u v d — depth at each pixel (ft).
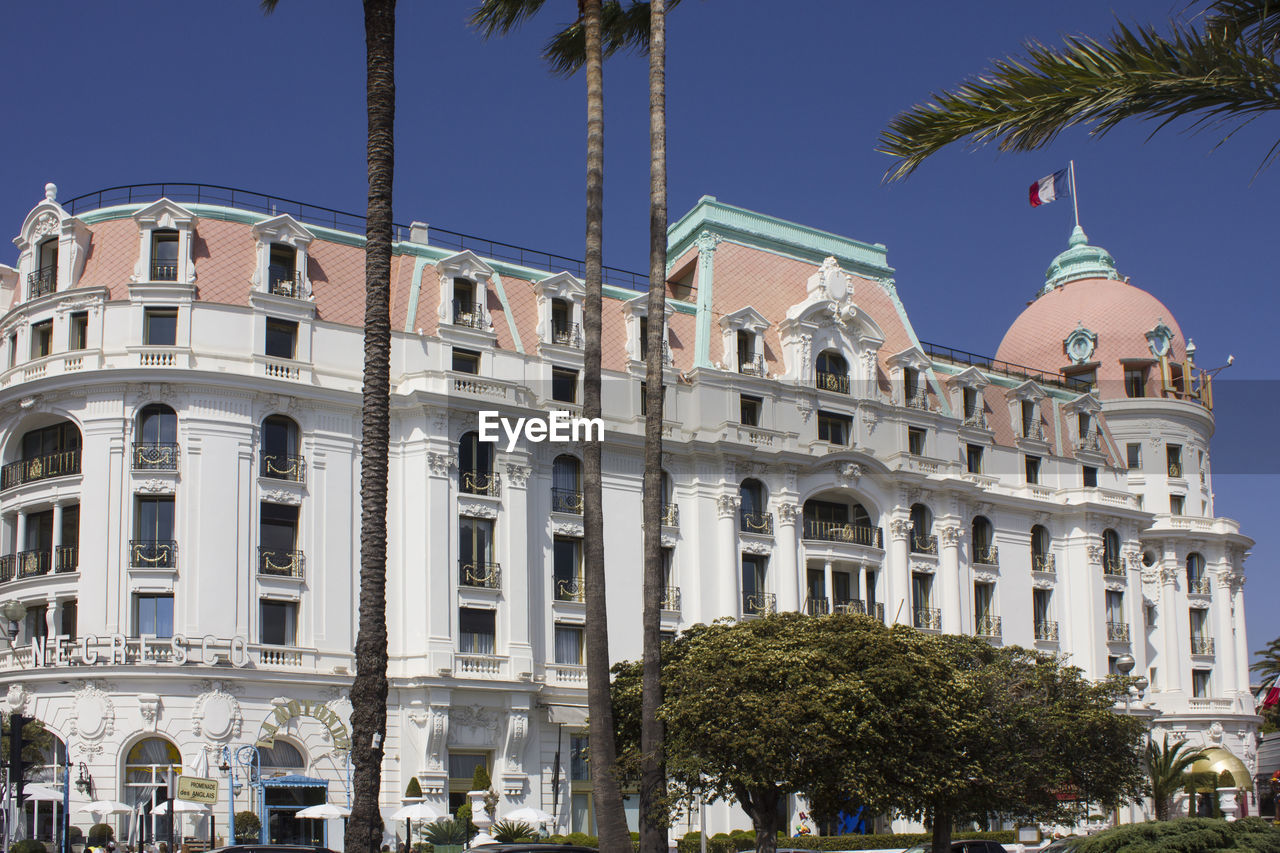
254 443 174.60
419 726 174.40
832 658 122.93
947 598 229.66
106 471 169.68
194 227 178.19
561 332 202.18
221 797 162.20
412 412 184.14
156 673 162.09
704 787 125.59
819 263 237.86
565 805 185.47
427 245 200.64
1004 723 146.51
